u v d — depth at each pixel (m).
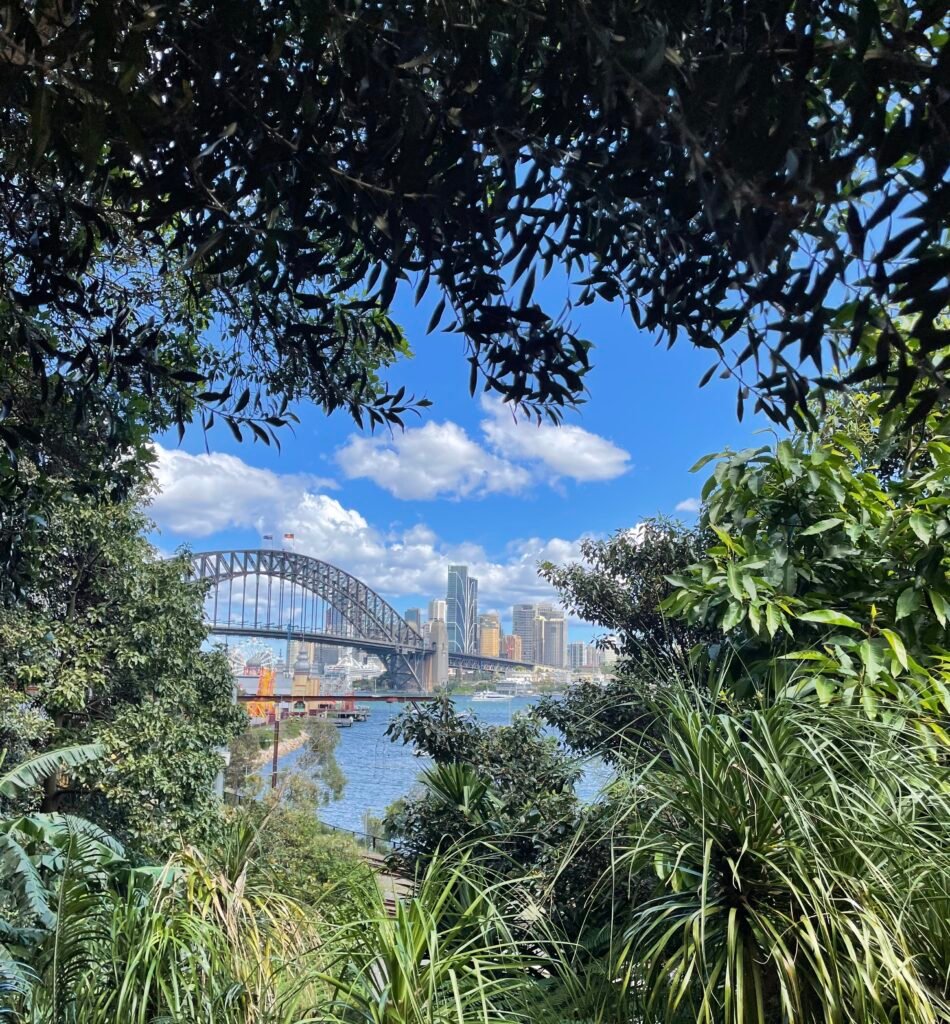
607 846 2.09
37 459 2.79
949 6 0.76
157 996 1.94
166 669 10.63
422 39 0.97
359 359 2.56
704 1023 1.51
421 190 1.05
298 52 1.16
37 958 2.43
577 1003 1.79
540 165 1.10
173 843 9.32
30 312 2.15
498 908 2.16
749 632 2.75
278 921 2.38
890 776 1.72
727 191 0.78
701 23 0.85
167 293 2.57
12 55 0.93
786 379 1.02
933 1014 1.42
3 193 1.66
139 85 1.06
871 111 0.76
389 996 1.69
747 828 1.54
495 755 3.48
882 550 2.65
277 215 1.21
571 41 0.91
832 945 1.40
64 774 9.75
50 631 9.62
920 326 0.79
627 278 1.39
